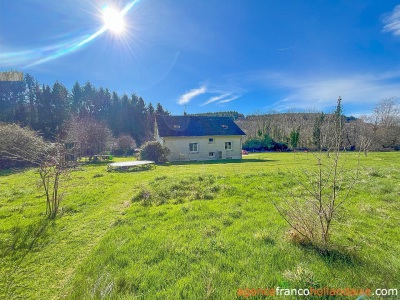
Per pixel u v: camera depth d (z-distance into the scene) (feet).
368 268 9.36
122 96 199.21
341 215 16.16
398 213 16.79
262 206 18.86
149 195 22.66
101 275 9.47
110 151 104.94
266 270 9.42
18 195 24.49
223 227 14.58
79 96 183.93
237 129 88.38
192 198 21.94
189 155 78.48
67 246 12.83
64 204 20.83
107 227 15.65
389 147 110.52
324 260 9.99
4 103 135.13
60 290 9.07
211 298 7.86
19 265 10.90
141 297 8.08
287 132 168.14
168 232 13.96
